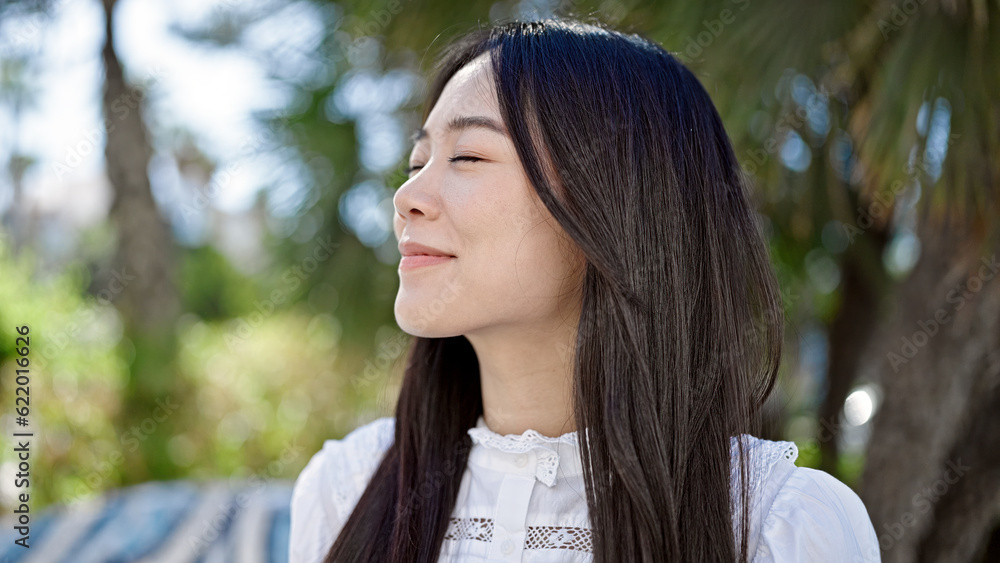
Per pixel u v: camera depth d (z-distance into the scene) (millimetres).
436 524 893
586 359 810
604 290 813
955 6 1353
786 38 1484
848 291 2580
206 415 3848
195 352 4094
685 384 830
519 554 809
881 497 1812
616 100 842
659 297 830
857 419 2457
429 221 825
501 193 804
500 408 912
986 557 1849
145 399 3580
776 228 2299
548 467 839
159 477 3559
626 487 768
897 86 1378
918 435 1758
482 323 819
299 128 2641
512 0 1819
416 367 995
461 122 837
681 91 923
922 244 1779
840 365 2615
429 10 1876
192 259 4828
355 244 2674
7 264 3652
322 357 3506
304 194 2703
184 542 2006
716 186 913
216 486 2379
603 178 811
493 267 801
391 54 2328
